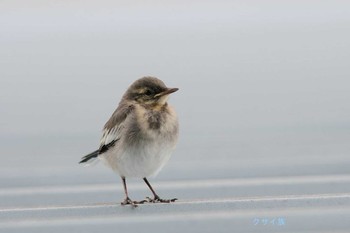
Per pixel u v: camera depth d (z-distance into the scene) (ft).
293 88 73.72
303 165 51.47
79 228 38.22
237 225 37.11
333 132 59.72
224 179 50.67
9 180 50.24
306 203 34.22
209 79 79.97
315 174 50.24
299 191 44.91
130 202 41.47
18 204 46.09
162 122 42.11
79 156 54.80
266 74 79.00
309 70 78.79
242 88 75.66
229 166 51.96
